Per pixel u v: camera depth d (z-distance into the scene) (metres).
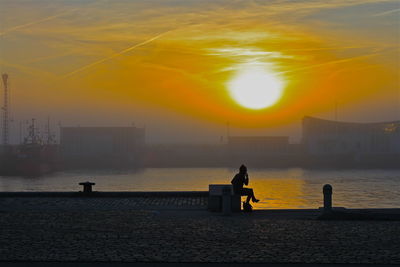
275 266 15.60
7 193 38.31
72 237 20.72
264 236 20.78
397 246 18.55
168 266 15.63
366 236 20.69
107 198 37.50
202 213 28.95
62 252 17.61
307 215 27.81
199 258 16.64
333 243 19.17
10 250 17.98
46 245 18.95
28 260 16.34
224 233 21.59
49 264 15.86
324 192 26.72
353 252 17.48
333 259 16.41
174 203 34.44
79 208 31.58
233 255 17.08
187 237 20.64
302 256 16.89
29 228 23.20
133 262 16.12
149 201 35.59
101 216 27.47
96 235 21.22
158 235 21.14
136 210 30.17
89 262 16.14
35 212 29.25
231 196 29.45
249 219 26.12
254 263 15.98
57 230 22.59
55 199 36.91
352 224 24.14
